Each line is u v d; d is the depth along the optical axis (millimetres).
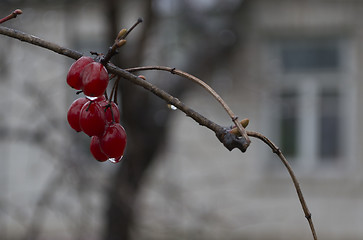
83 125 1592
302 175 10227
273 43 10070
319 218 10164
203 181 9672
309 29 9984
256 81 6715
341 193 10141
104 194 4785
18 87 7742
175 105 1445
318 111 10258
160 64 5289
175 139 9594
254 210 10094
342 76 10180
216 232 6551
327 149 10305
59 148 5344
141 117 4574
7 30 1520
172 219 6004
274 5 9758
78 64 1522
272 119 10148
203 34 5523
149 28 4703
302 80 10250
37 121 7066
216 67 5723
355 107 10141
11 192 9617
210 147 9883
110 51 1500
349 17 9938
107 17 4230
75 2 5363
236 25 5609
